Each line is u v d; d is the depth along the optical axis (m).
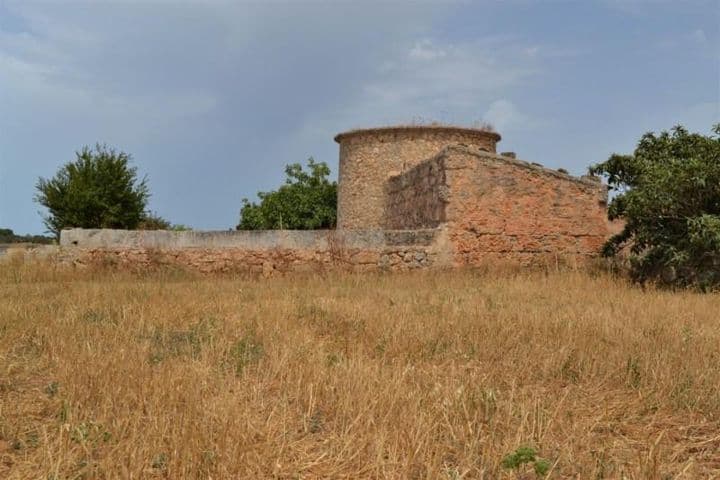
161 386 5.43
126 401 5.18
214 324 8.66
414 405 4.95
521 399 5.48
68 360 6.43
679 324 8.50
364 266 17.02
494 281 14.79
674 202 14.48
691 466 4.17
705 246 13.54
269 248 17.20
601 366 6.56
